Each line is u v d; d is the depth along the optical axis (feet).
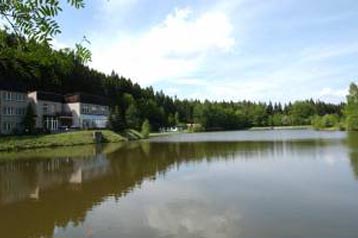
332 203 69.87
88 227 60.08
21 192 88.17
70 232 58.03
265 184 89.40
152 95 553.23
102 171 118.11
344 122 421.18
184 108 618.85
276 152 165.68
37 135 233.14
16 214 69.15
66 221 63.93
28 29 15.97
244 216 63.21
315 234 53.47
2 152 183.42
